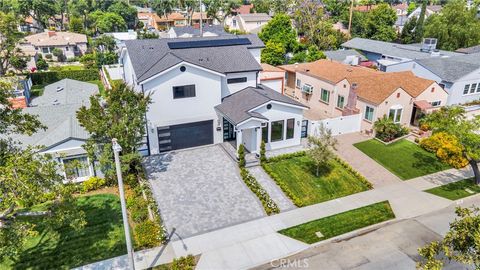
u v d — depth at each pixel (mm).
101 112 22234
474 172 23656
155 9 108375
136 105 23109
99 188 22906
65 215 14086
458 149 21781
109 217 19734
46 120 26125
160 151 27766
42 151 21969
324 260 16672
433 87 33312
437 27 58312
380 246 17672
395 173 25344
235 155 27031
